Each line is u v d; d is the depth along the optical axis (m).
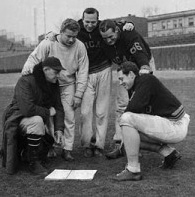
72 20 4.77
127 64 4.23
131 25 4.94
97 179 4.18
